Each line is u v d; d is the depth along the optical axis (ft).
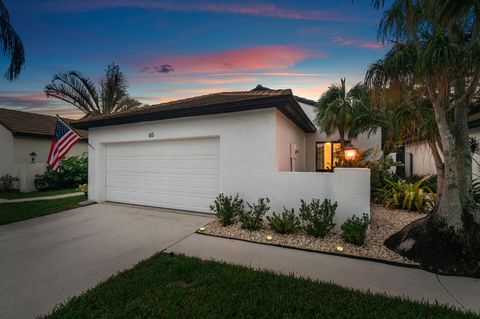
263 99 17.21
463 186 11.75
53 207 25.02
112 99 47.52
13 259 12.43
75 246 14.26
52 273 10.85
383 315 7.46
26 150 44.70
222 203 18.38
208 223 18.74
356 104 30.22
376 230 15.96
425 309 7.77
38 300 8.76
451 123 12.40
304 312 7.67
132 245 14.38
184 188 22.81
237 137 19.47
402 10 11.80
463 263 10.37
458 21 10.67
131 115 22.53
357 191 15.20
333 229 15.74
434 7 9.84
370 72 13.46
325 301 8.23
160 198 24.18
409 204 21.01
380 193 24.47
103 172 27.66
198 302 8.29
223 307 7.99
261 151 18.60
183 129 21.89
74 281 10.13
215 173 21.24
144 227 17.99
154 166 24.47
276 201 18.03
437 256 10.88
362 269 10.96
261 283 9.55
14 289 9.52
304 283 9.51
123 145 26.40
